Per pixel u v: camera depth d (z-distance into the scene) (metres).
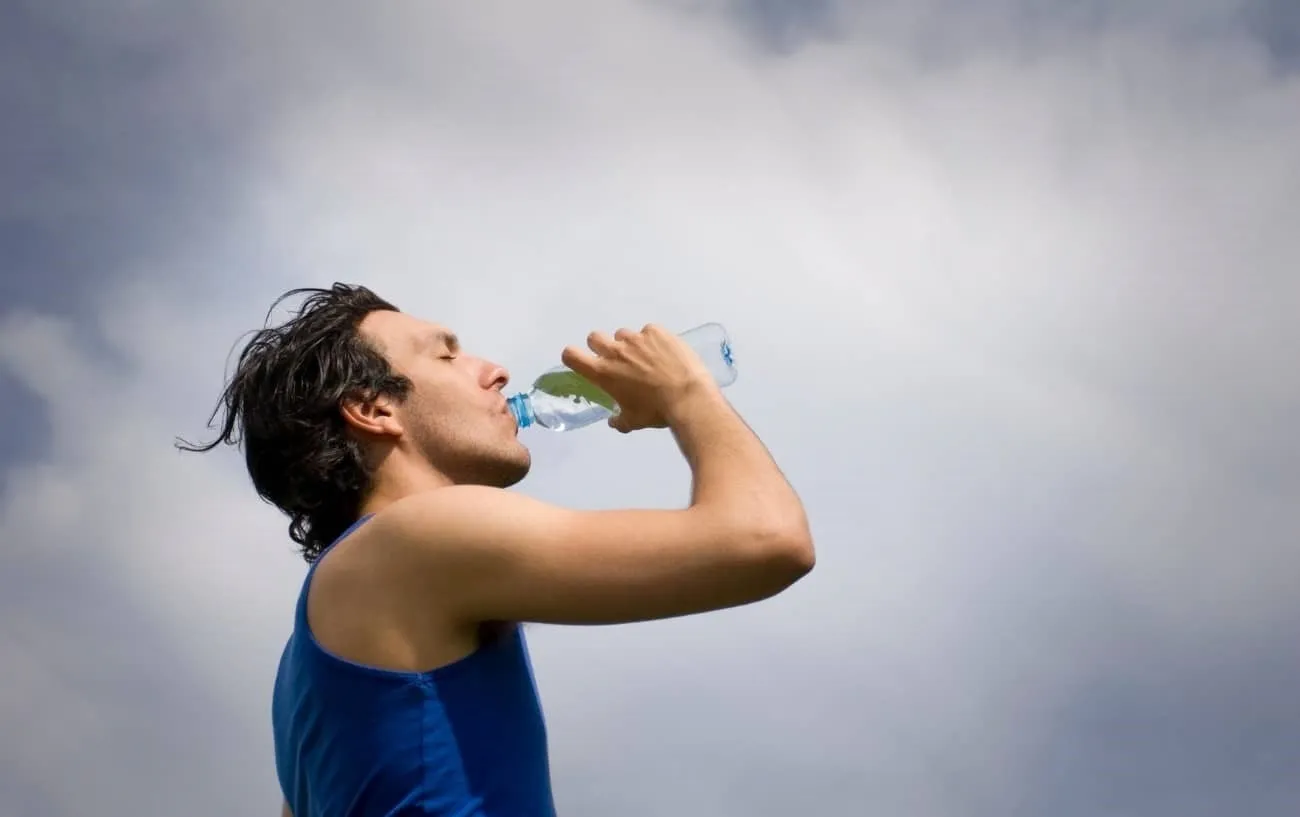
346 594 2.00
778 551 1.92
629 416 2.24
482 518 1.94
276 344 2.39
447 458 2.31
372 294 2.48
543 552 1.92
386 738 1.93
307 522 2.36
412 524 1.97
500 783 1.93
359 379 2.31
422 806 1.91
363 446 2.31
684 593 1.91
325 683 1.98
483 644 2.02
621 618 1.93
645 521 1.95
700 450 2.08
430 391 2.33
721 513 1.94
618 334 2.27
